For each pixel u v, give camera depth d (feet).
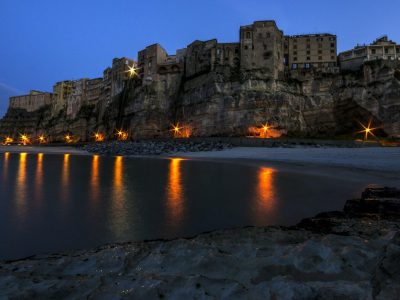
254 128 219.61
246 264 16.84
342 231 22.82
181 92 279.08
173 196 48.39
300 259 16.81
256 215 35.50
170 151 198.80
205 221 32.99
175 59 305.94
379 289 12.89
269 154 154.51
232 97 231.09
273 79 234.17
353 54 246.47
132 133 285.84
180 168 102.58
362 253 16.98
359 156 119.96
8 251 23.52
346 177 70.69
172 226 31.04
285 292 13.25
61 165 119.85
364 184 59.31
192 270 16.39
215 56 254.68
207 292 13.58
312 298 12.66
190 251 19.21
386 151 136.46
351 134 224.53
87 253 20.65
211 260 17.39
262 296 13.12
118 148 230.68
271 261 16.97
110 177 76.38
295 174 80.48
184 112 264.31
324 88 235.61
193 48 279.49
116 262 18.02
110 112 336.70
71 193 51.78
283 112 221.87
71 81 459.32
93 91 400.67
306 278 14.79
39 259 19.77
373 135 216.54
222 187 58.29
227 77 244.01
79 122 380.58
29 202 43.78
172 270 16.53
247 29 248.32
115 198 46.85
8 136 477.77
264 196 48.01
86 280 15.24
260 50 243.81
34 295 13.71
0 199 45.98
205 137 225.35
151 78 294.05
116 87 340.80
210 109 238.07
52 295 13.70
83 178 74.08
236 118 227.20
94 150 242.37
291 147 188.55
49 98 493.77
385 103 213.87
